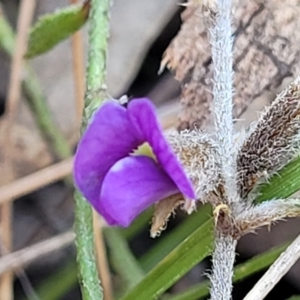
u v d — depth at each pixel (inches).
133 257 4.9
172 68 4.0
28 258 4.7
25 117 5.5
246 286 5.0
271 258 4.1
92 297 3.6
